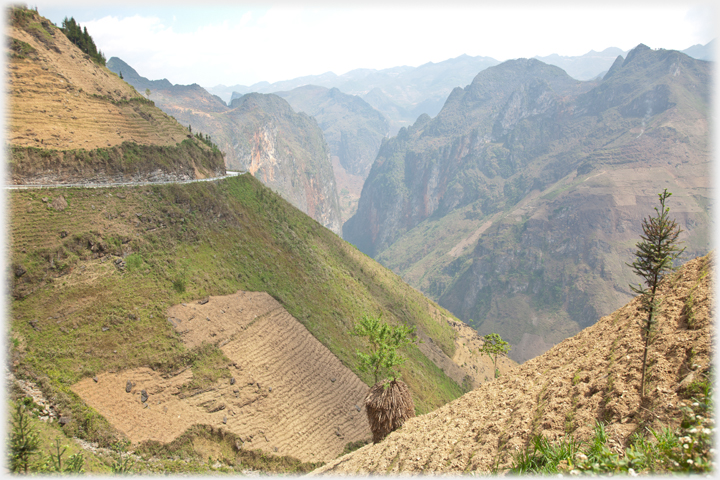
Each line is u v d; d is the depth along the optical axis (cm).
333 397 6219
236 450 4512
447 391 9231
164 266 5691
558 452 998
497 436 1334
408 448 1725
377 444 2244
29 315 4134
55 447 2928
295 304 7406
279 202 11012
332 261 10531
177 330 5066
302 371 6188
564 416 1199
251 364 5581
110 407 3934
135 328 4728
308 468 4831
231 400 4953
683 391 969
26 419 2367
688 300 1266
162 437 4044
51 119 6034
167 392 4512
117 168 6291
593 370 1356
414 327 3494
